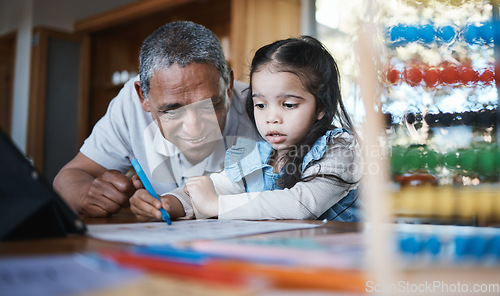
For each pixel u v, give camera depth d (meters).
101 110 3.43
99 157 1.22
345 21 1.83
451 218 1.33
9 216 0.45
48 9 3.33
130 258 0.30
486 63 1.29
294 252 0.32
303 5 2.22
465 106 1.29
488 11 1.29
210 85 0.97
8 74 3.53
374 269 0.22
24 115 3.33
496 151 1.27
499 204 1.31
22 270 0.27
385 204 0.22
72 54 3.39
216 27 2.75
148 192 0.74
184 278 0.25
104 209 0.87
